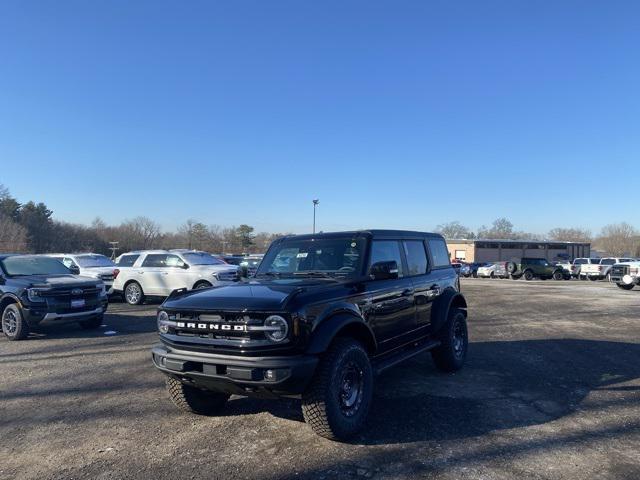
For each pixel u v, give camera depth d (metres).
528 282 34.12
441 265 7.39
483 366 7.46
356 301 4.96
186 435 4.72
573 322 12.20
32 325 9.84
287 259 5.95
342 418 4.41
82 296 10.43
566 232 120.25
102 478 3.84
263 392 4.24
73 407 5.60
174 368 4.46
